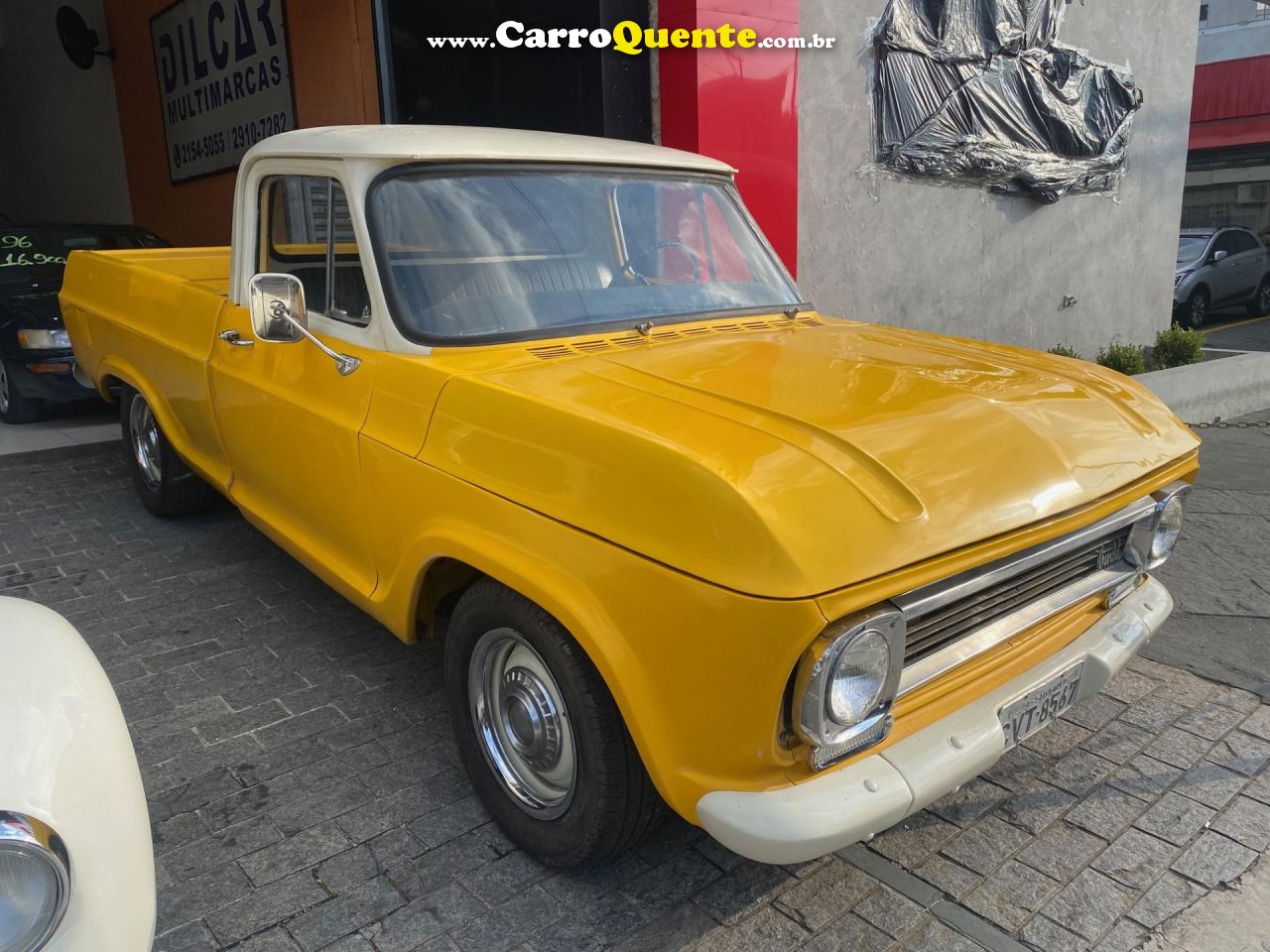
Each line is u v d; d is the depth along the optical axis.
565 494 2.25
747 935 2.42
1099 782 3.07
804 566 1.86
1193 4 11.03
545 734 2.52
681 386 2.51
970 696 2.37
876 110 7.80
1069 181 9.67
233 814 2.85
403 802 2.92
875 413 2.37
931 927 2.45
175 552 4.87
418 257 2.94
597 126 6.50
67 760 1.71
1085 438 2.53
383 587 3.01
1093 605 2.81
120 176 12.96
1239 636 4.09
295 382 3.31
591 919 2.46
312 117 8.58
